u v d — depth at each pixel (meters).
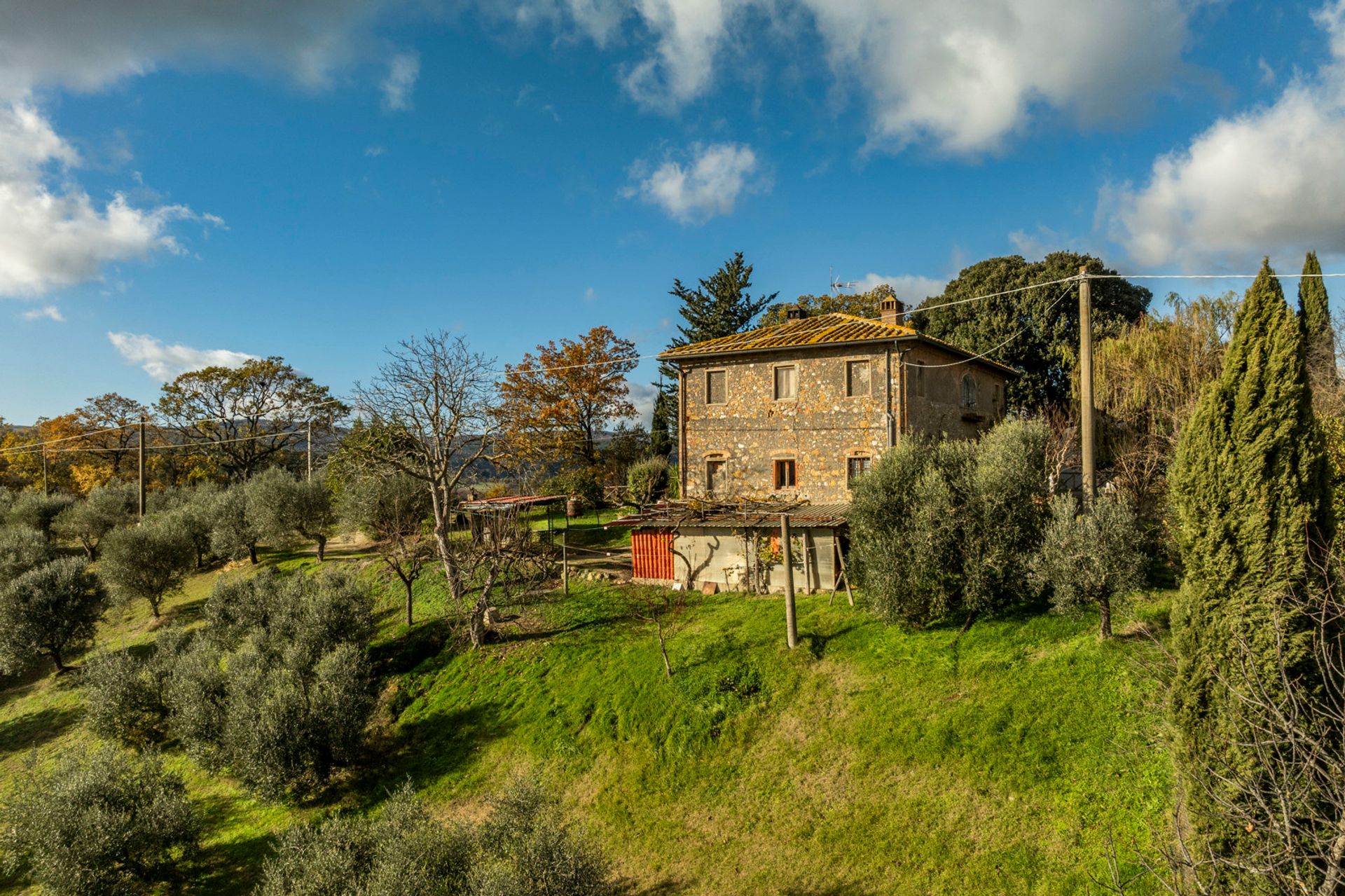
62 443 56.22
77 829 13.84
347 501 32.44
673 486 35.31
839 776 13.05
